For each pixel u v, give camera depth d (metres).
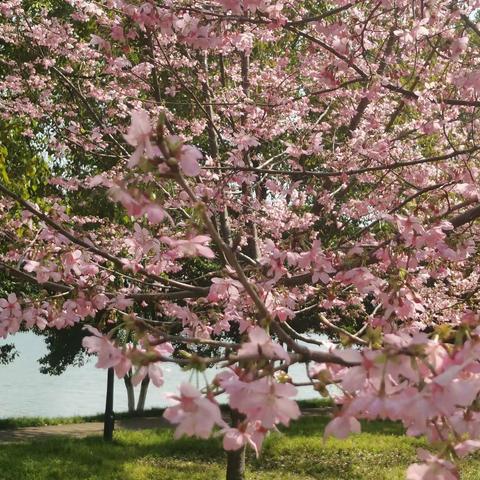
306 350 1.71
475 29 4.55
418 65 5.88
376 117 7.11
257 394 1.50
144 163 1.58
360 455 11.59
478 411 1.54
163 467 10.71
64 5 10.71
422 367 1.48
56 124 7.64
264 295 3.01
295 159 6.30
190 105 7.57
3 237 4.71
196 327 3.66
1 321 3.54
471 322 1.53
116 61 6.29
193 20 4.08
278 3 4.14
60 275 3.67
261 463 11.12
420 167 6.18
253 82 7.73
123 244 6.68
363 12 5.89
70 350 19.38
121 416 18.81
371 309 10.88
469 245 3.54
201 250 1.87
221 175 5.84
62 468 10.11
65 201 7.93
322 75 4.87
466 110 6.21
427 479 1.51
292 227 6.58
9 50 9.42
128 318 1.74
